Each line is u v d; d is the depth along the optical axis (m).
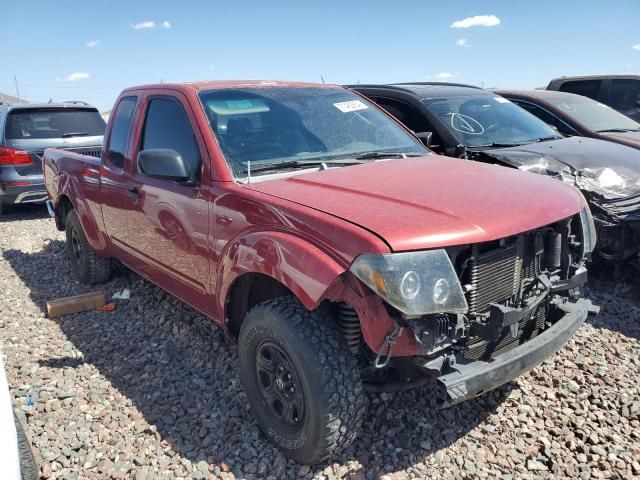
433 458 2.95
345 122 4.17
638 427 3.19
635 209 4.94
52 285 5.86
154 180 4.01
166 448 3.05
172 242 3.83
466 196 2.90
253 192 3.11
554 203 3.05
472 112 6.50
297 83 4.49
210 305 3.57
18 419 2.30
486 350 2.79
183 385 3.68
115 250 4.98
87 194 5.16
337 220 2.62
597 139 6.55
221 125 3.64
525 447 3.03
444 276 2.48
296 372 2.70
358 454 2.97
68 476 2.82
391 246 2.42
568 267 3.20
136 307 5.06
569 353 4.01
